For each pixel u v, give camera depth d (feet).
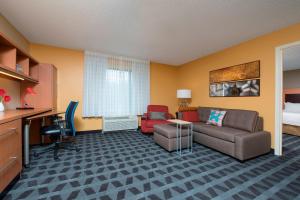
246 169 6.97
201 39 10.51
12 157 5.26
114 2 6.65
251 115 9.27
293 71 18.11
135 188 5.38
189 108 13.96
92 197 4.84
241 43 11.00
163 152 9.11
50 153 8.73
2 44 6.79
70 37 10.37
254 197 4.96
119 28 9.04
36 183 5.59
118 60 14.46
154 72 16.92
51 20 8.16
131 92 15.16
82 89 13.19
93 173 6.43
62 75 12.46
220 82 12.63
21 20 8.16
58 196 4.86
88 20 8.16
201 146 10.39
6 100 8.05
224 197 4.94
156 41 10.96
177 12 7.34
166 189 5.35
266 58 9.45
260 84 9.71
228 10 7.11
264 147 8.64
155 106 15.34
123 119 14.26
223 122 10.91
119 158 8.10
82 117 13.20
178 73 18.35
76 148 9.24
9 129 5.07
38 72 10.20
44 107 10.33
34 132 10.17
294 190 5.37
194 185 5.62
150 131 12.96
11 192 5.02
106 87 13.89
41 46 11.73
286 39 8.55
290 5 6.66
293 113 15.25
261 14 7.39
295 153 9.14
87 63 13.12
